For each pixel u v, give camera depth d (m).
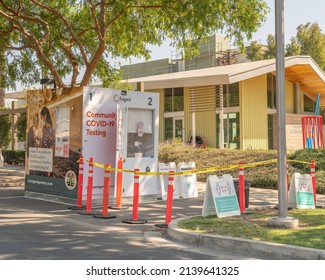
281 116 8.92
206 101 27.20
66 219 10.20
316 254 6.57
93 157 12.35
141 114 13.28
